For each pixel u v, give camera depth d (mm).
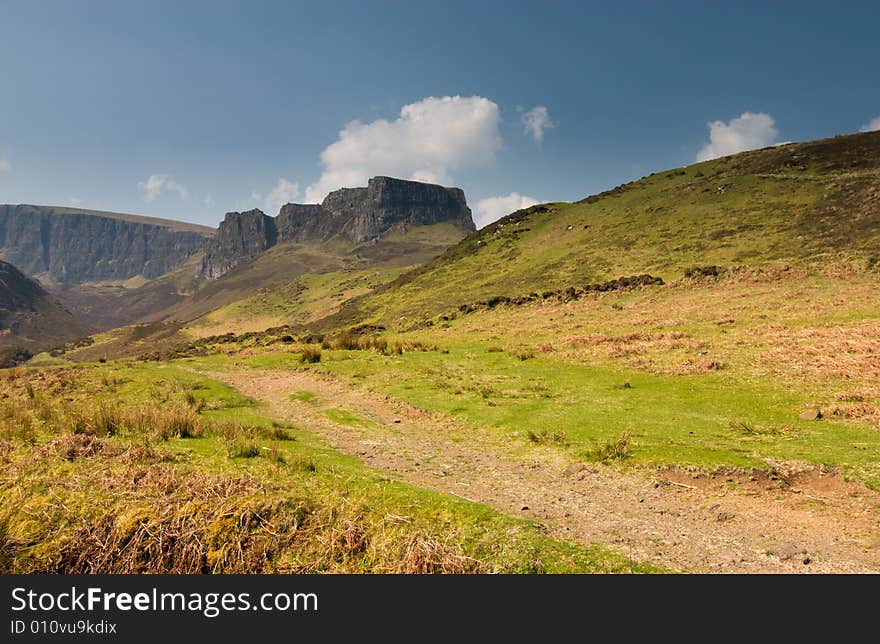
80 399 20781
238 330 186750
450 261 99062
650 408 16328
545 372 23172
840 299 30969
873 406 14250
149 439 11914
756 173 81000
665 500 10414
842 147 79812
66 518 8031
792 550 8125
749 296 36781
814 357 20109
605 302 45125
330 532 7922
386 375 24625
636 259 60375
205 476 9344
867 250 42156
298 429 16375
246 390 23984
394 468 12578
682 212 74750
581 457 12914
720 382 18734
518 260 81312
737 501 10156
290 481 9422
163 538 7746
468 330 43094
